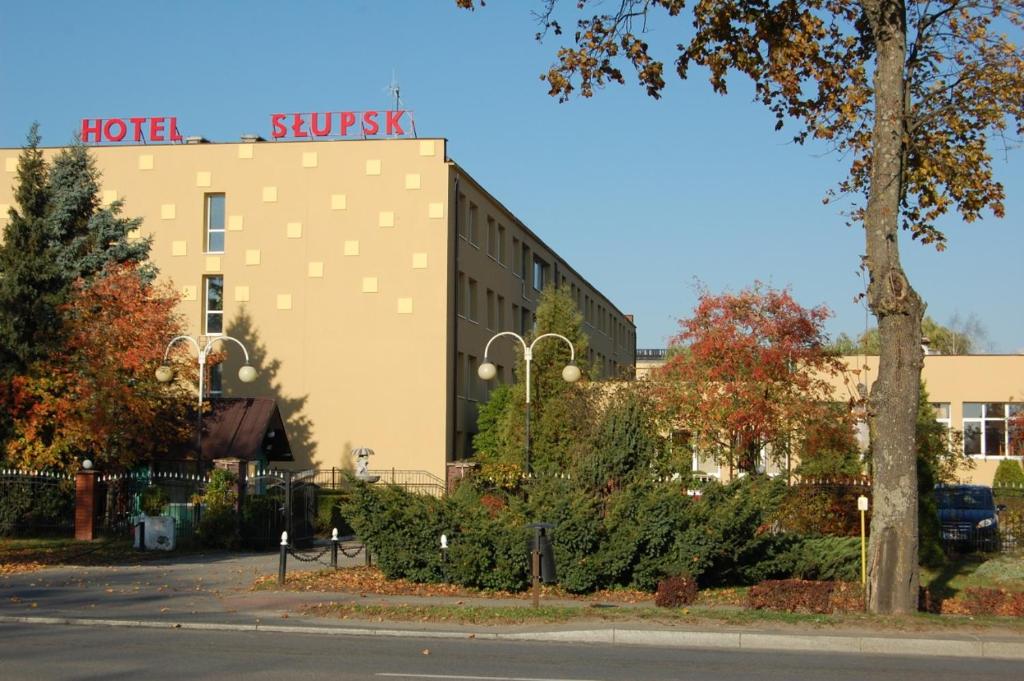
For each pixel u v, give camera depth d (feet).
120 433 99.91
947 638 43.96
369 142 136.15
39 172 107.34
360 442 133.18
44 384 94.38
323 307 135.13
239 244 136.77
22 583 61.41
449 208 135.23
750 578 62.64
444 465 131.54
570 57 50.93
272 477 98.37
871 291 50.85
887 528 50.16
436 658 39.17
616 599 57.31
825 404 94.68
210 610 51.31
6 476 93.50
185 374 115.55
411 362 133.18
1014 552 87.92
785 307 97.19
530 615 48.91
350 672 35.42
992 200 53.36
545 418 119.14
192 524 90.38
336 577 63.98
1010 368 159.53
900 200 51.93
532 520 59.57
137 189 138.72
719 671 37.35
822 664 39.60
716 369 95.81
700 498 62.95
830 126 54.60
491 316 158.40
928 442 95.09
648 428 67.92
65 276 109.19
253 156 137.59
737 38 50.80
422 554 61.05
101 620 47.62
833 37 53.93
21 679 33.14
